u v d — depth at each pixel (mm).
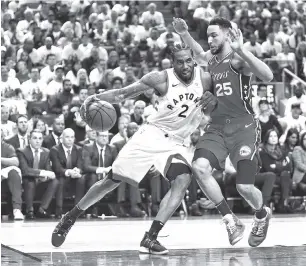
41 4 18812
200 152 6402
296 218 10719
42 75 14977
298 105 14094
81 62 15578
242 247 6699
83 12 18547
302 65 16531
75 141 12344
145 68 15109
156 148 6410
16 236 7953
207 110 6711
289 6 19828
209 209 12203
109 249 6574
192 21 18438
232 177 11758
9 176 10773
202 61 7020
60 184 11117
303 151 12422
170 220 10492
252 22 18344
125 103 13789
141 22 18516
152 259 5734
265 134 12086
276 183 11984
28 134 11750
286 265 5277
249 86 6406
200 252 6258
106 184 6574
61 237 6707
